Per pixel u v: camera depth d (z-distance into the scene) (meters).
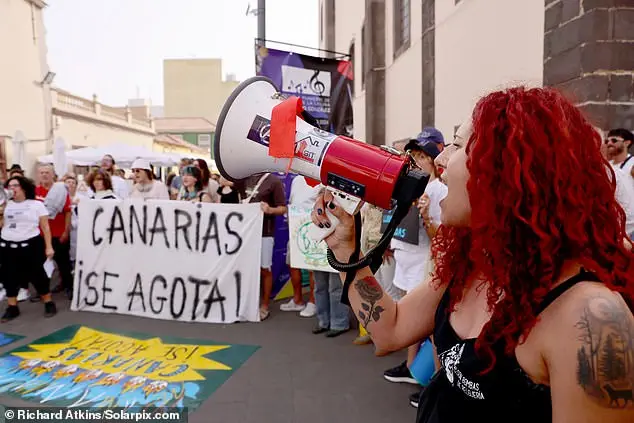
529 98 0.92
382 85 12.01
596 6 3.75
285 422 2.93
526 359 0.86
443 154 1.16
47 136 15.94
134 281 5.13
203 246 4.93
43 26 15.70
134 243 5.13
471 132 1.03
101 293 5.26
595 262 0.83
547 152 0.85
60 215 5.76
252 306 4.88
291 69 5.70
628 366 0.75
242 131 1.41
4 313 5.20
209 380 3.52
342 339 4.35
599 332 0.76
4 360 3.91
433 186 3.04
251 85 1.48
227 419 2.97
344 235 1.26
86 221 5.32
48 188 6.76
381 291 1.26
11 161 13.75
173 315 4.96
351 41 15.73
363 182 1.22
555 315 0.82
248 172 1.50
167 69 59.44
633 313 0.84
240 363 3.82
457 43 6.95
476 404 0.96
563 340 0.79
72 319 5.00
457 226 1.07
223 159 1.46
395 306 1.27
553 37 4.30
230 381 3.50
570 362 0.78
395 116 10.96
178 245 4.99
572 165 0.85
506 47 5.42
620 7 3.74
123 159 12.97
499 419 0.91
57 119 16.64
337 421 2.94
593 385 0.76
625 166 3.56
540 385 0.86
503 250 0.89
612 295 0.79
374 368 3.71
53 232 5.70
